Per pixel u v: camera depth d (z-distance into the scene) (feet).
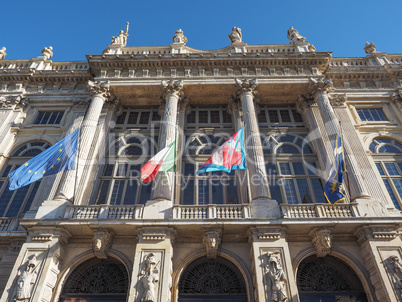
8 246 42.45
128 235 40.96
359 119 59.36
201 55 60.90
